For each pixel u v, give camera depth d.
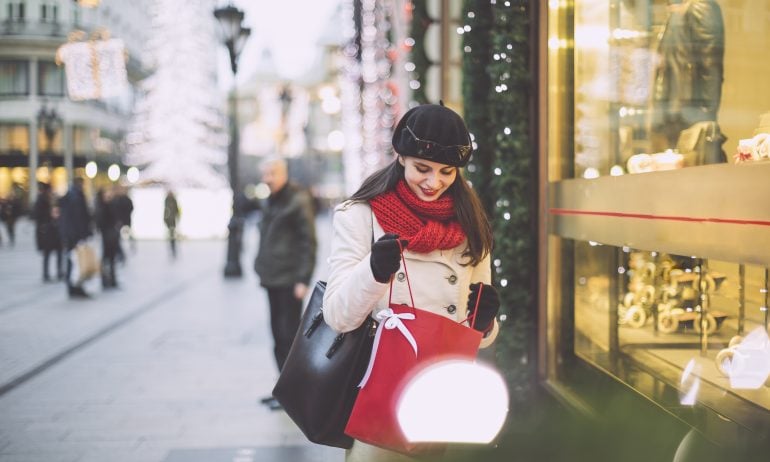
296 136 34.16
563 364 4.61
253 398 5.76
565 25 4.54
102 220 13.00
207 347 7.84
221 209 29.39
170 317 9.95
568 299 4.59
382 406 2.06
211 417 5.23
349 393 2.20
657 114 3.96
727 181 2.79
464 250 2.28
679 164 3.59
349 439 2.25
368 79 20.44
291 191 5.69
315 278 14.02
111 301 11.43
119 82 12.25
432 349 2.04
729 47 3.49
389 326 2.07
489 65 4.87
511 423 4.53
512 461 4.12
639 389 3.67
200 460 4.33
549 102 4.58
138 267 17.64
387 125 16.11
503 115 4.71
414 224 2.20
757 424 2.93
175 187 31.52
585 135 4.51
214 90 33.06
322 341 2.29
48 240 13.96
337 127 38.72
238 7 15.09
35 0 11.82
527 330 4.70
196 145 32.00
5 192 22.62
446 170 2.18
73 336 8.38
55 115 17.88
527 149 4.68
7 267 17.02
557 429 4.34
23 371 6.57
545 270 4.61
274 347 5.70
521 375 4.70
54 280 14.21
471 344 2.08
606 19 4.42
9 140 19.00
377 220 2.24
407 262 2.21
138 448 4.55
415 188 2.22
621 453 3.79
